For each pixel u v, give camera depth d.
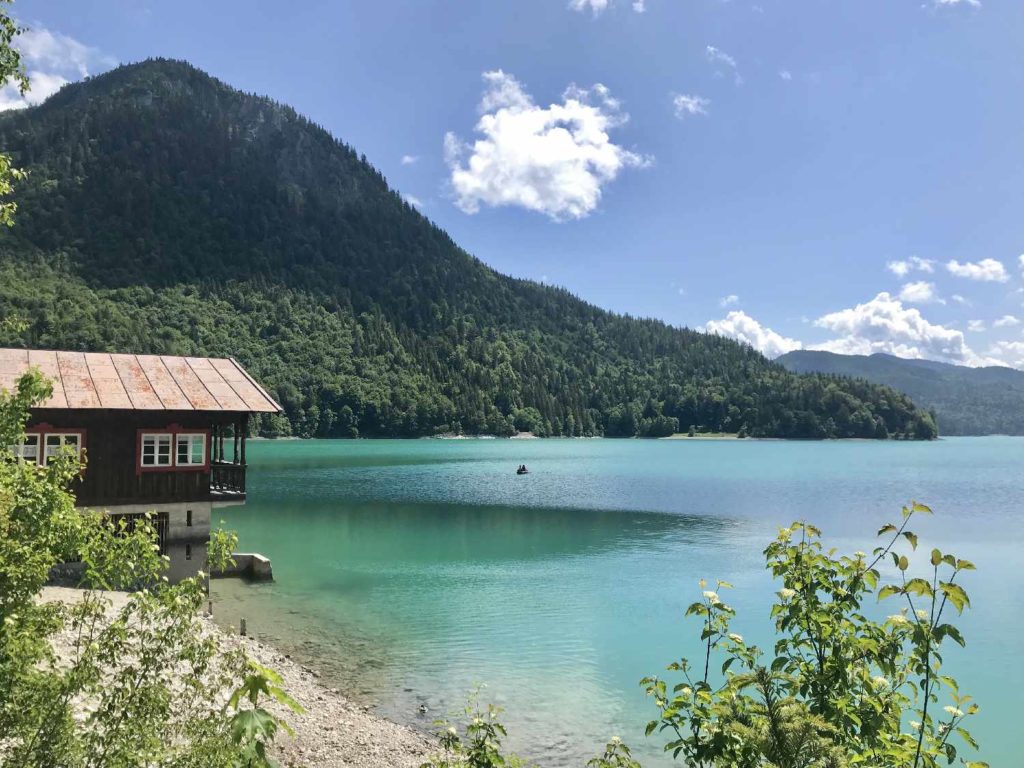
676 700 5.51
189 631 5.93
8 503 6.46
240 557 31.45
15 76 9.26
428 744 15.16
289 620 25.00
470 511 56.25
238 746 4.48
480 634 23.88
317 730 15.20
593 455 142.38
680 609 27.31
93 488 23.75
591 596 29.20
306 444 166.62
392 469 97.25
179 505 24.91
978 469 108.81
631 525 49.88
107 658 5.63
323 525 48.25
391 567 35.03
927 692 5.21
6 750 5.23
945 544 43.38
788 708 4.48
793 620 5.78
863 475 96.00
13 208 9.38
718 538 44.50
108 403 23.64
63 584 22.00
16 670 5.25
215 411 25.14
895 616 5.56
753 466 113.19
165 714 5.43
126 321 196.75
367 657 21.20
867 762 5.20
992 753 15.98
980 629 25.27
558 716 17.22
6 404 7.71
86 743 5.23
